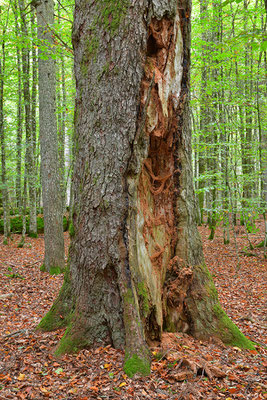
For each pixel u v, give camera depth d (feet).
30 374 9.41
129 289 10.42
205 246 36.04
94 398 8.20
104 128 10.76
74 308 11.66
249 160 42.39
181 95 11.80
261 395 8.36
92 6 11.09
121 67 10.41
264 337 13.07
